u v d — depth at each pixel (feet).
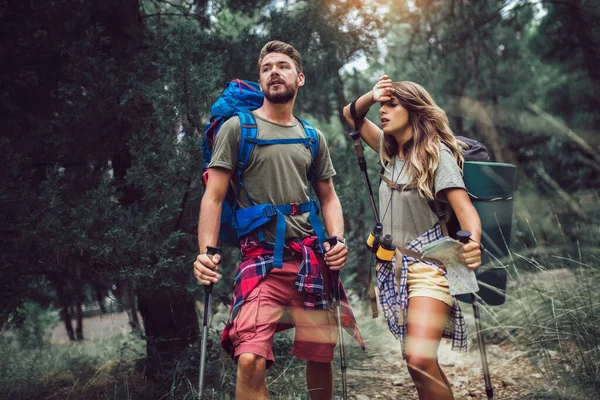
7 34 12.48
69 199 11.64
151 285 11.43
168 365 12.29
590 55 22.24
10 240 10.99
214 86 11.36
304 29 14.34
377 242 8.51
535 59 30.66
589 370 8.54
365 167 9.74
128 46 13.20
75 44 11.52
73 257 11.51
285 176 8.55
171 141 11.31
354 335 9.23
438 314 7.79
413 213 8.36
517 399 9.63
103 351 16.67
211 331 12.91
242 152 8.43
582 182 17.60
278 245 8.28
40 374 14.15
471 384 11.17
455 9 21.35
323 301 8.61
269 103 8.72
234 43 13.73
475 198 8.38
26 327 17.49
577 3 21.54
